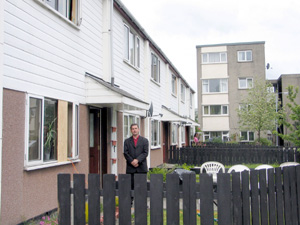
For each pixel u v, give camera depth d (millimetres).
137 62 13172
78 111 7812
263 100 27969
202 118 33875
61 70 7062
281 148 17828
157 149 16703
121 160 10852
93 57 8852
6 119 5215
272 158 16422
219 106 33750
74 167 7234
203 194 4180
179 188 4578
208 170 10133
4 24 5227
